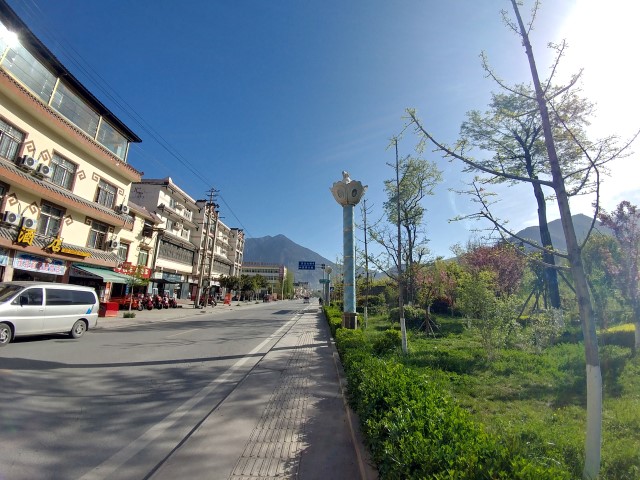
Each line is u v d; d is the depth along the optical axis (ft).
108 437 13.39
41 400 16.87
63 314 37.01
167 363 26.73
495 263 56.29
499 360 26.50
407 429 9.12
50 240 55.72
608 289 39.78
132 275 76.95
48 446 12.35
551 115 12.32
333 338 41.96
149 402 17.62
